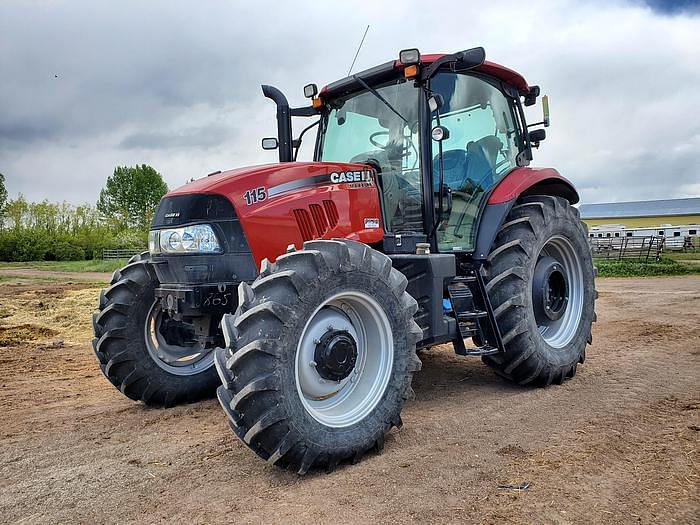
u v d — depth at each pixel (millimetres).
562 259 5082
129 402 4535
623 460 2961
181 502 2689
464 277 4434
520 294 4336
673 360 5359
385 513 2500
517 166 5074
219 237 3527
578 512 2441
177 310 3564
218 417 4082
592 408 3932
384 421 3232
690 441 3166
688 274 16453
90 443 3545
